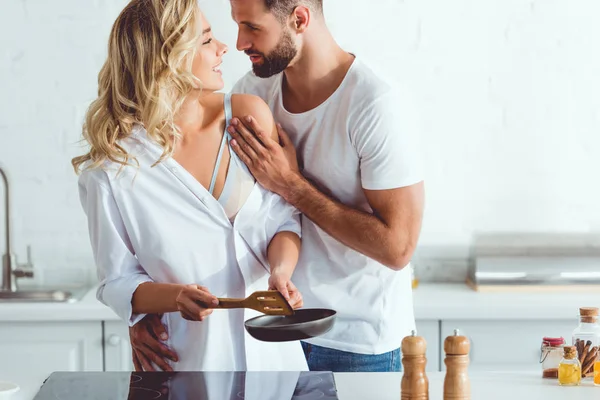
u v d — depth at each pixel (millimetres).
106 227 2318
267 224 2420
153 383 2002
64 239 3865
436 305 3379
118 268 2338
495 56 3832
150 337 2357
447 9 3811
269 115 2430
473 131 3857
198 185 2303
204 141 2342
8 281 3689
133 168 2293
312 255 2531
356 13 3807
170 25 2221
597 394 1989
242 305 2092
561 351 2119
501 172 3873
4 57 3801
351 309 2535
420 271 3873
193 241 2322
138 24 2242
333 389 1949
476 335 3400
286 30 2402
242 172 2369
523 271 3605
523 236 3666
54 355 3408
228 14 3781
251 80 2693
